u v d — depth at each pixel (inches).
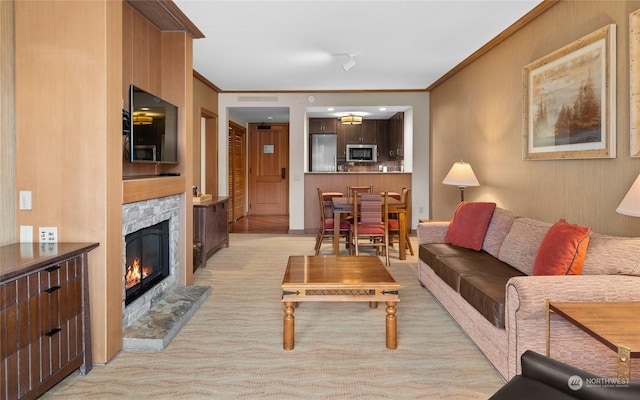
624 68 109.1
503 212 151.5
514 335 84.4
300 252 237.9
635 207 84.4
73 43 96.2
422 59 216.1
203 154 299.7
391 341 108.9
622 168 110.2
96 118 96.6
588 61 121.0
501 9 148.6
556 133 137.3
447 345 111.6
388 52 202.7
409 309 140.7
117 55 101.7
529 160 156.7
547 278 85.1
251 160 439.8
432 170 295.4
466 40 183.3
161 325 117.3
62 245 94.0
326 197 273.3
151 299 132.4
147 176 142.4
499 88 183.3
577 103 126.3
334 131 408.2
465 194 226.2
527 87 155.6
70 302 88.3
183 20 149.6
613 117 111.9
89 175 97.2
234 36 177.2
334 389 88.4
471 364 100.4
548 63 141.4
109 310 100.1
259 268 198.8
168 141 142.5
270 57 211.5
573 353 82.5
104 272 98.1
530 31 156.4
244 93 302.5
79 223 97.5
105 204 97.2
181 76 155.8
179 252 157.6
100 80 96.2
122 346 107.4
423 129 303.0
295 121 303.6
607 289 81.6
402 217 219.1
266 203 442.6
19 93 96.9
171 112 145.5
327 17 156.3
